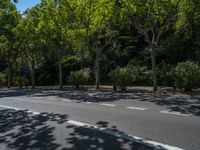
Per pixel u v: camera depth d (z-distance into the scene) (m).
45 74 46.69
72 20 30.44
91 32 29.61
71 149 7.76
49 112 14.22
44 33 34.69
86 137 8.91
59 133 9.64
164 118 11.31
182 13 25.91
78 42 31.92
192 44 34.59
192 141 8.04
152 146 7.67
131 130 9.52
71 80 33.72
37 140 8.90
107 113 12.99
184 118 11.20
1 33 44.03
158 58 36.22
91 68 40.88
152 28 25.20
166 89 25.38
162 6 23.69
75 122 11.27
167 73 28.91
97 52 30.84
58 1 31.86
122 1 24.03
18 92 30.14
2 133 10.20
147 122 10.68
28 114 14.02
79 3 28.97
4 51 46.47
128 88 28.27
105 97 19.95
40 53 41.84
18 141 8.94
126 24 28.73
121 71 26.70
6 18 42.84
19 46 43.69
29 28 38.47
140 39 40.16
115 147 7.72
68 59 41.53
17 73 49.91
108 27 31.53
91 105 15.91
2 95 26.64
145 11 24.34
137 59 37.72
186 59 34.16
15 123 11.91
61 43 35.19
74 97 20.97
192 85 22.44
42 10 34.34
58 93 25.88
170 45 35.00
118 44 40.75
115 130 9.64
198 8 24.30
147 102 16.28
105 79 39.38
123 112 13.09
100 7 26.64
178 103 15.41
